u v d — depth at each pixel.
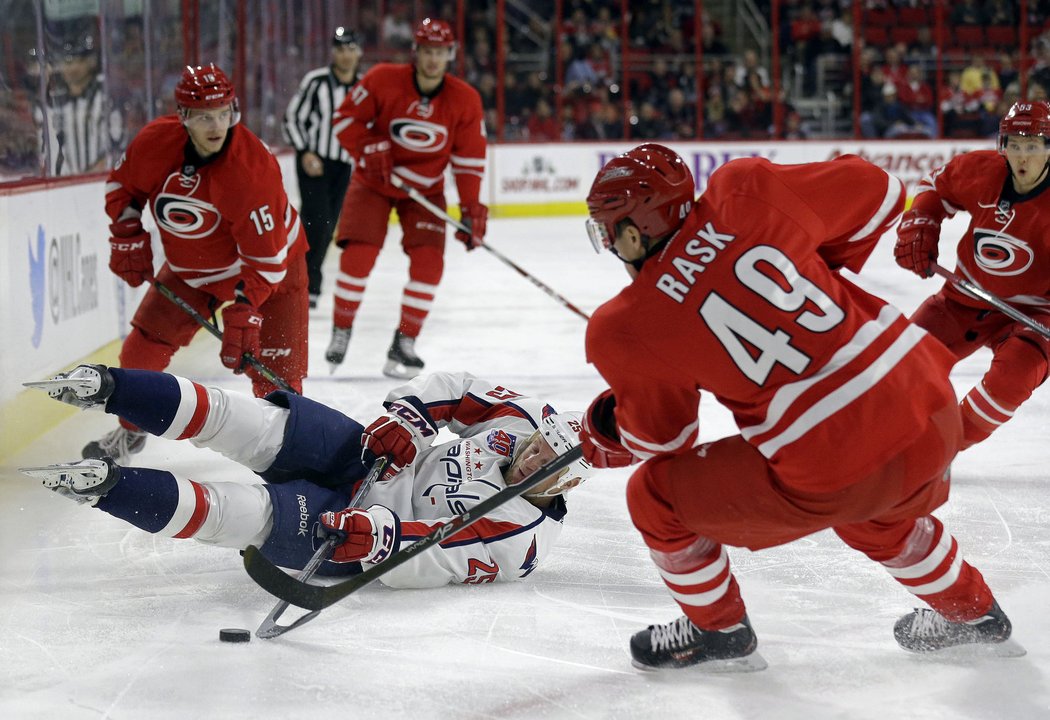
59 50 21.09
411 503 11.74
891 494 8.45
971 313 14.84
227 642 10.18
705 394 20.91
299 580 10.16
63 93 21.28
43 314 18.64
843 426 8.18
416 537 11.16
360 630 10.50
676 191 8.39
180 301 15.25
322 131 30.16
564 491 11.88
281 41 46.78
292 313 16.31
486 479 11.75
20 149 18.91
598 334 8.44
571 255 42.78
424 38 21.98
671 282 8.30
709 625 9.48
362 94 22.52
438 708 8.97
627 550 12.88
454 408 12.30
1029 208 13.65
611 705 9.05
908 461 8.39
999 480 15.45
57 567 12.18
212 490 10.60
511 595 11.45
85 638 10.29
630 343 8.31
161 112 28.92
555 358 24.34
